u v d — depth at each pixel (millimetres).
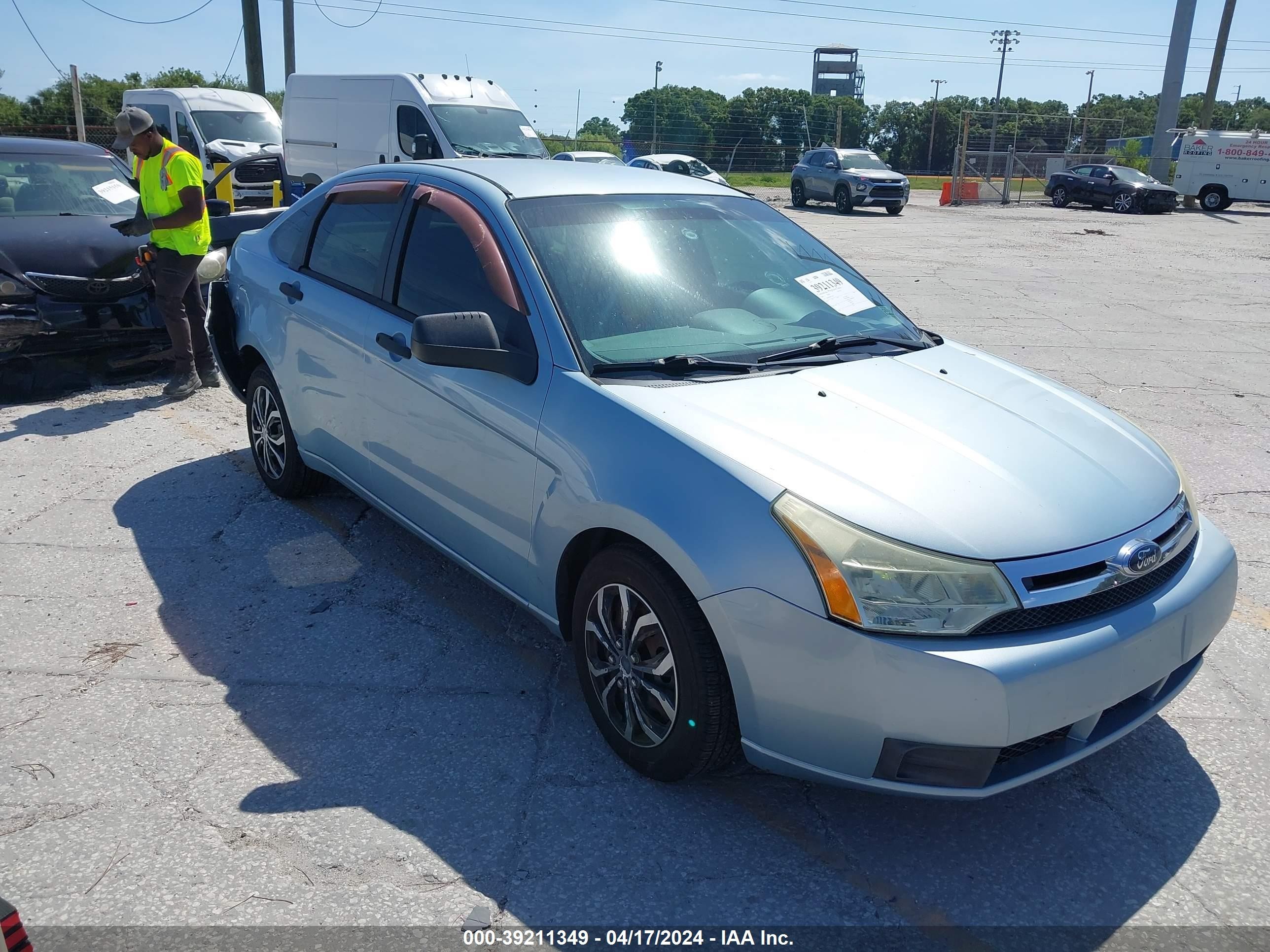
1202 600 2816
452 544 3707
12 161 7785
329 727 3244
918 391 3244
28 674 3510
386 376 3838
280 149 18625
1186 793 3035
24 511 4922
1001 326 10438
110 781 2947
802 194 30188
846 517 2525
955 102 106438
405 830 2770
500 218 3553
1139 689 2654
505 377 3287
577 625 3119
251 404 5125
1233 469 6012
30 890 2521
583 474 2951
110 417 6469
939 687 2393
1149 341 9812
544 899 2541
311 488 4996
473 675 3582
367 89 16516
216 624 3889
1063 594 2523
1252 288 13719
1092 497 2777
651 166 28094
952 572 2457
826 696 2494
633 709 2986
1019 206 33000
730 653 2602
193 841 2705
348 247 4320
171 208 6500
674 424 2840
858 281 4156
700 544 2615
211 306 5277
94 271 6848
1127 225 25312
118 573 4297
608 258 3531
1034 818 2914
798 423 2900
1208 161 31062
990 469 2787
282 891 2537
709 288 3637
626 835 2781
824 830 2830
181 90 18828
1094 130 51688
